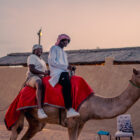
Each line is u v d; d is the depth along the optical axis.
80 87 5.80
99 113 5.67
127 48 14.07
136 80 5.47
